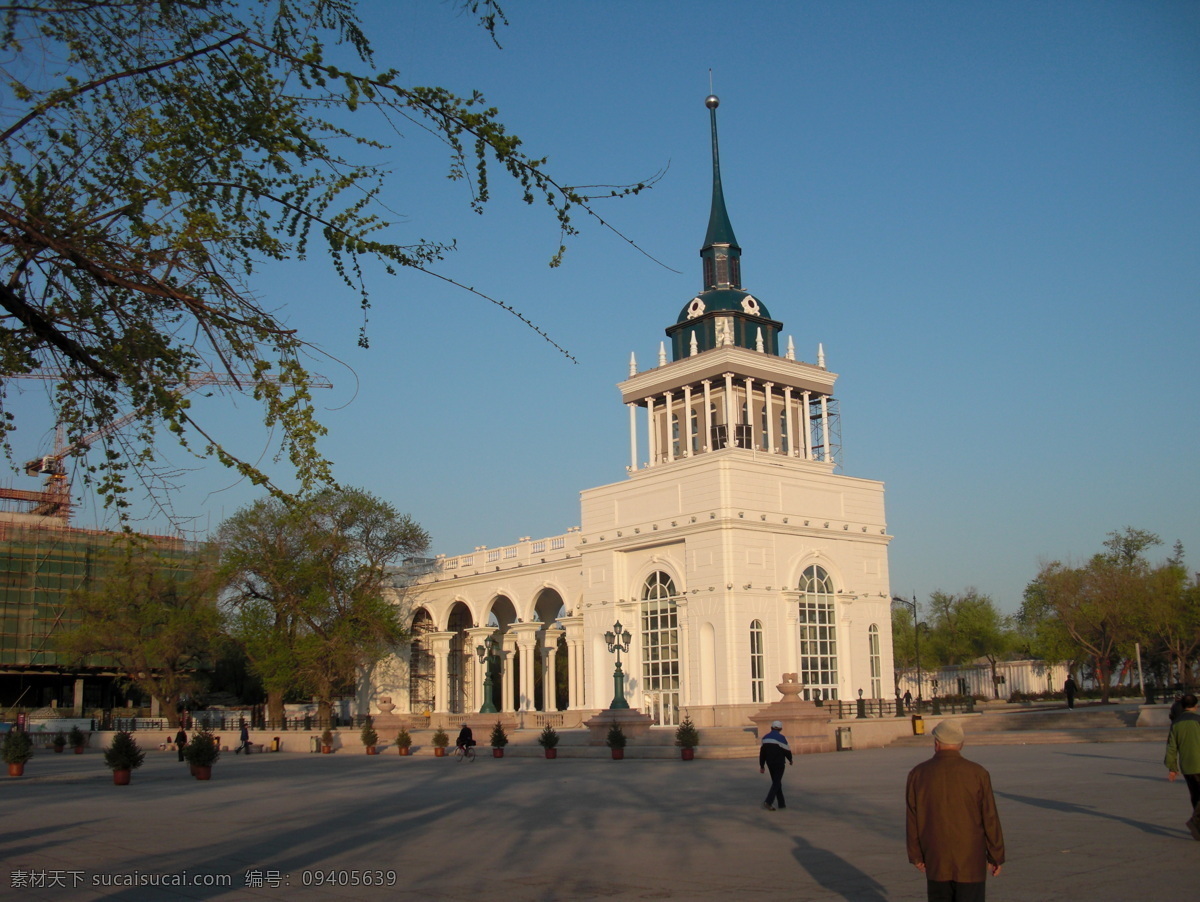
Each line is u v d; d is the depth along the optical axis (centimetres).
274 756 5303
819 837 1712
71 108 1041
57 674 8525
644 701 5566
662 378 6619
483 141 1087
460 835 1867
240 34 1053
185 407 1077
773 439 6481
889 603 5912
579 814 2166
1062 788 2325
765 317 6881
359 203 1140
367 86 1064
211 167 1093
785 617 5366
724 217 7119
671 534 5456
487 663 6125
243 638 6612
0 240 1015
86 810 2511
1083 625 7888
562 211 1113
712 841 1700
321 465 1120
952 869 873
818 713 4188
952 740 912
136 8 1020
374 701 7475
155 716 9119
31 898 1320
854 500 5872
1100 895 1149
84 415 1123
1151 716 4347
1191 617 7700
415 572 7769
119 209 1066
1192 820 1534
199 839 1900
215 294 1120
